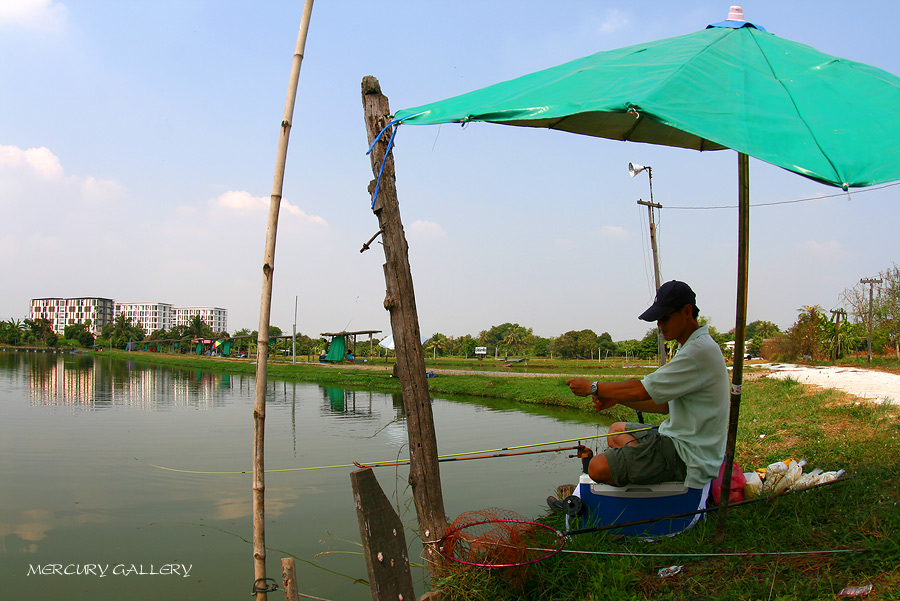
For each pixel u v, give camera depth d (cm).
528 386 2473
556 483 771
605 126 446
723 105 279
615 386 383
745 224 337
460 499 691
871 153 246
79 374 3638
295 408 1859
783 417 907
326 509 693
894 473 458
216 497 751
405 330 400
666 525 395
